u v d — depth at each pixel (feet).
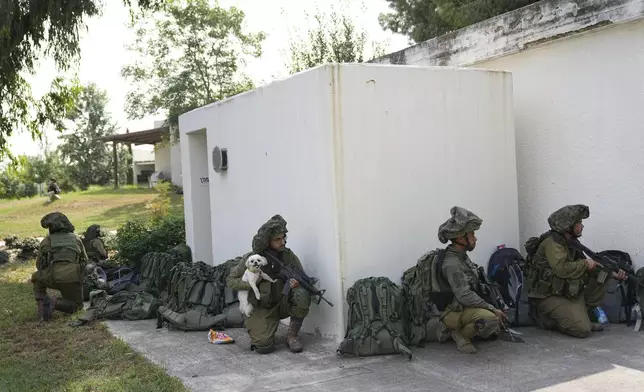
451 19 40.50
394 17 55.77
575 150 20.35
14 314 24.26
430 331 16.93
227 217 25.08
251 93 22.09
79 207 85.76
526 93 21.99
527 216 22.20
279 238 17.51
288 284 16.92
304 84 18.37
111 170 183.73
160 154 117.29
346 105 17.34
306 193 18.69
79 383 14.99
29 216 81.00
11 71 36.78
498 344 16.66
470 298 15.07
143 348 18.25
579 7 19.42
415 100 18.61
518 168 22.44
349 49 50.11
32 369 16.58
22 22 34.04
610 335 16.99
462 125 19.60
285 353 16.97
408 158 18.47
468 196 19.71
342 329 17.30
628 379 13.38
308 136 18.33
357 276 17.51
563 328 17.07
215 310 20.47
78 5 32.86
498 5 36.17
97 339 19.70
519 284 18.40
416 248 18.60
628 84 18.56
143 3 39.37
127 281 28.09
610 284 18.16
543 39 20.75
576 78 20.15
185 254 29.71
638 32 18.17
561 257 16.81
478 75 19.95
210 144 26.48
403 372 14.65
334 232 17.28
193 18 81.61
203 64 85.30
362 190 17.62
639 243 18.53
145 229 34.17
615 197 19.16
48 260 23.11
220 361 16.52
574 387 13.03
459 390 13.21
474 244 15.80
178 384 14.48
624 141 18.79
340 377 14.52
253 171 22.35
